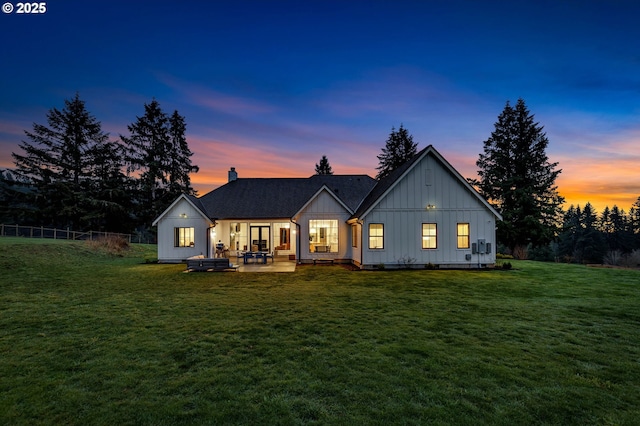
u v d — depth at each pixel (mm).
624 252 63312
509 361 4797
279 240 22125
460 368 4531
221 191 23500
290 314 7457
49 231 30422
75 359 4828
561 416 3379
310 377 4227
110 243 22500
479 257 16250
